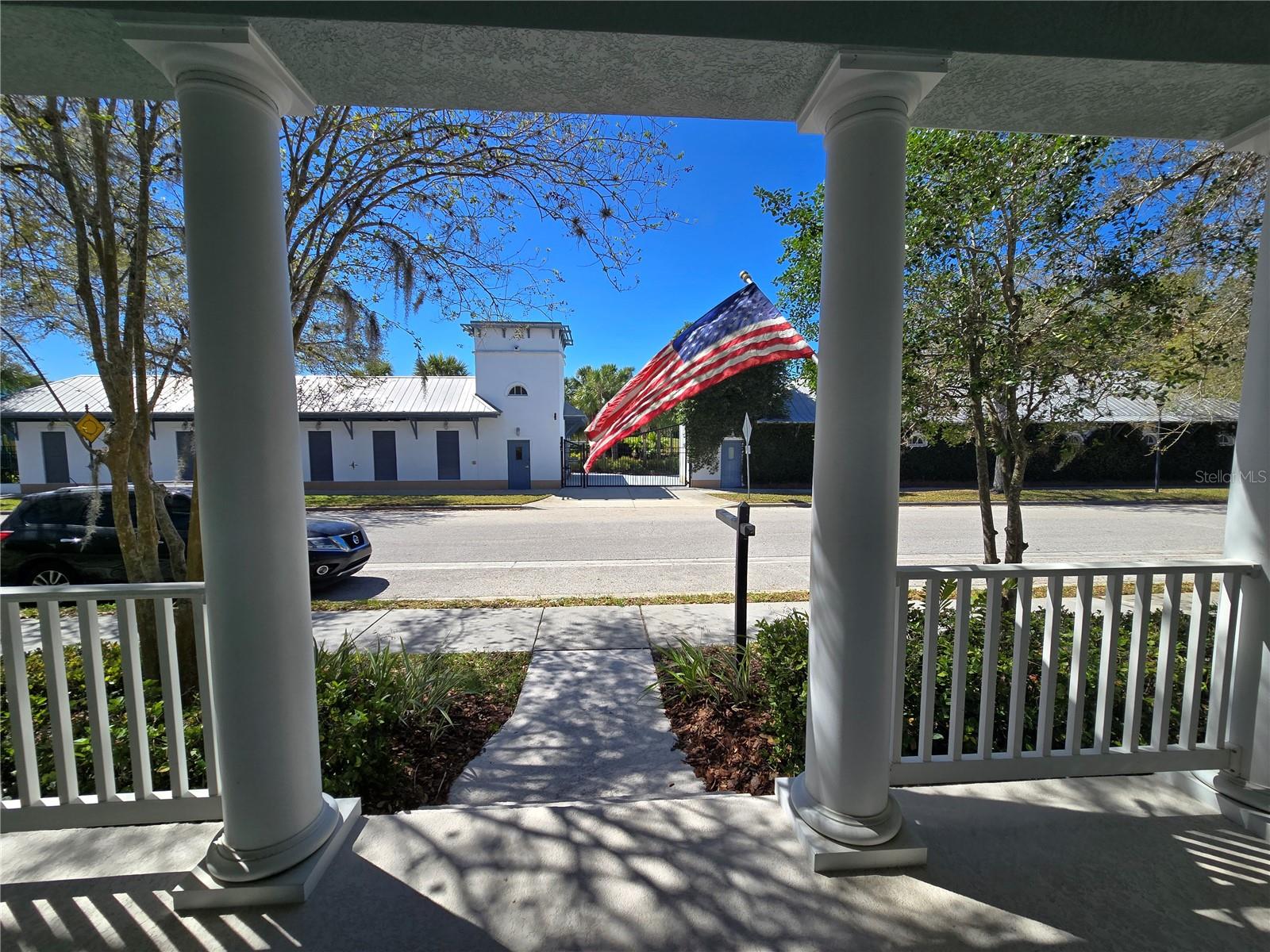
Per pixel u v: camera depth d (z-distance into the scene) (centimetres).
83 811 222
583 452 2520
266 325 185
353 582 709
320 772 217
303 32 175
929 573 234
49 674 216
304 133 382
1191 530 1048
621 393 322
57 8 163
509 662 417
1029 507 1388
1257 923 184
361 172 402
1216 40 192
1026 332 394
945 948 175
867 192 192
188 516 625
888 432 198
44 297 381
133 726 221
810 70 197
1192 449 1862
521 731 320
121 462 367
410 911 191
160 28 168
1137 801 246
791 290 509
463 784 272
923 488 1819
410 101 221
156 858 215
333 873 206
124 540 371
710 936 180
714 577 727
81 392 1723
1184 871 206
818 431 211
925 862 209
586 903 193
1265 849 217
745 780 270
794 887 199
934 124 241
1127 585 629
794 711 282
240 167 179
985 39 185
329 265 398
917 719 291
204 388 180
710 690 344
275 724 196
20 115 313
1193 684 246
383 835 225
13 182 336
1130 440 1756
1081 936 179
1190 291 370
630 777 277
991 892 197
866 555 201
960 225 367
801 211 472
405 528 1134
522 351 1977
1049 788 256
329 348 573
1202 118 233
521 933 182
